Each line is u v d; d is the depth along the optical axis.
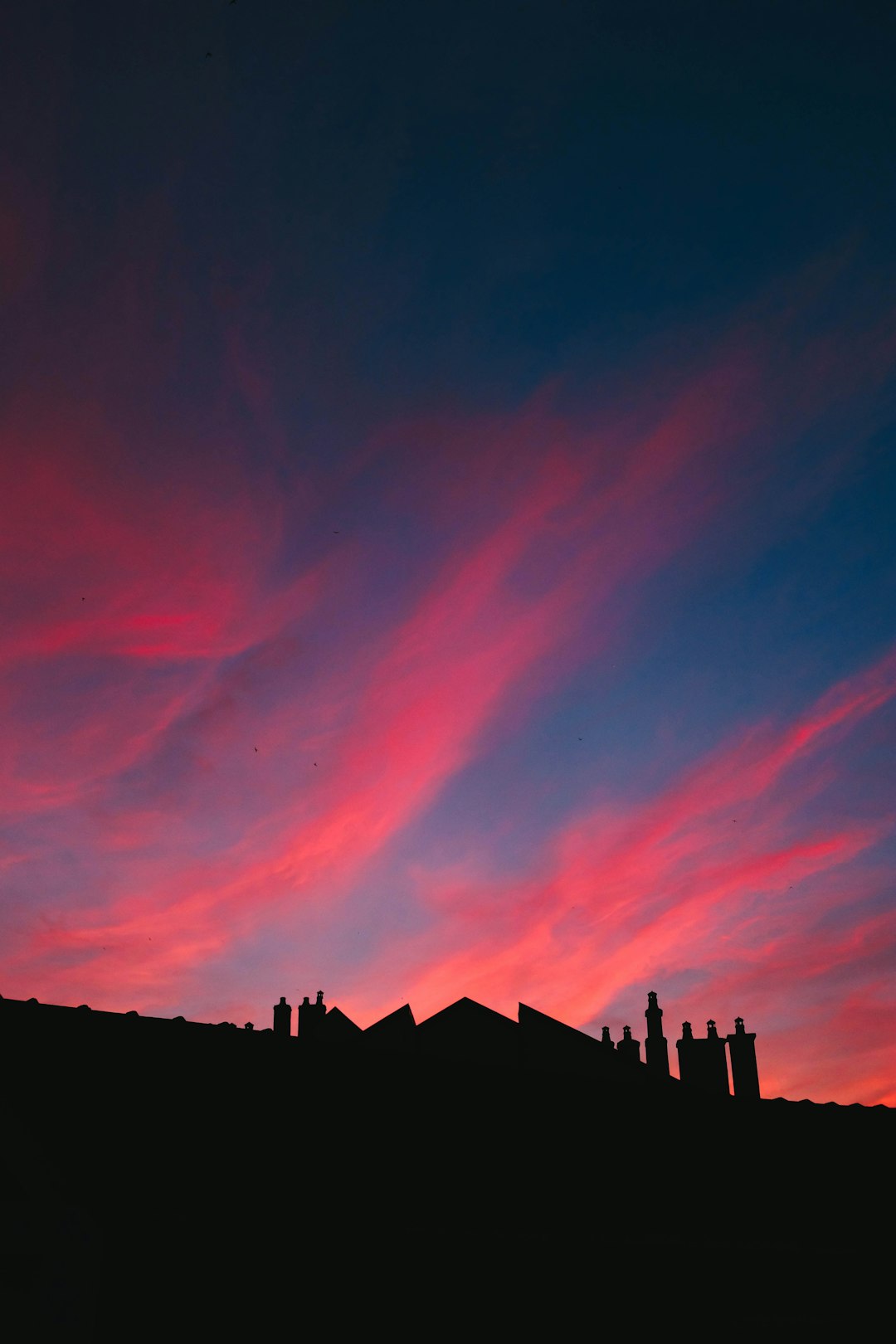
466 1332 10.09
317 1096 11.56
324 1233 10.02
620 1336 10.82
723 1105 14.46
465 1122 12.27
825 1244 12.51
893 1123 15.40
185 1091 10.72
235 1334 9.13
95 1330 8.63
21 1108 9.40
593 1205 11.62
